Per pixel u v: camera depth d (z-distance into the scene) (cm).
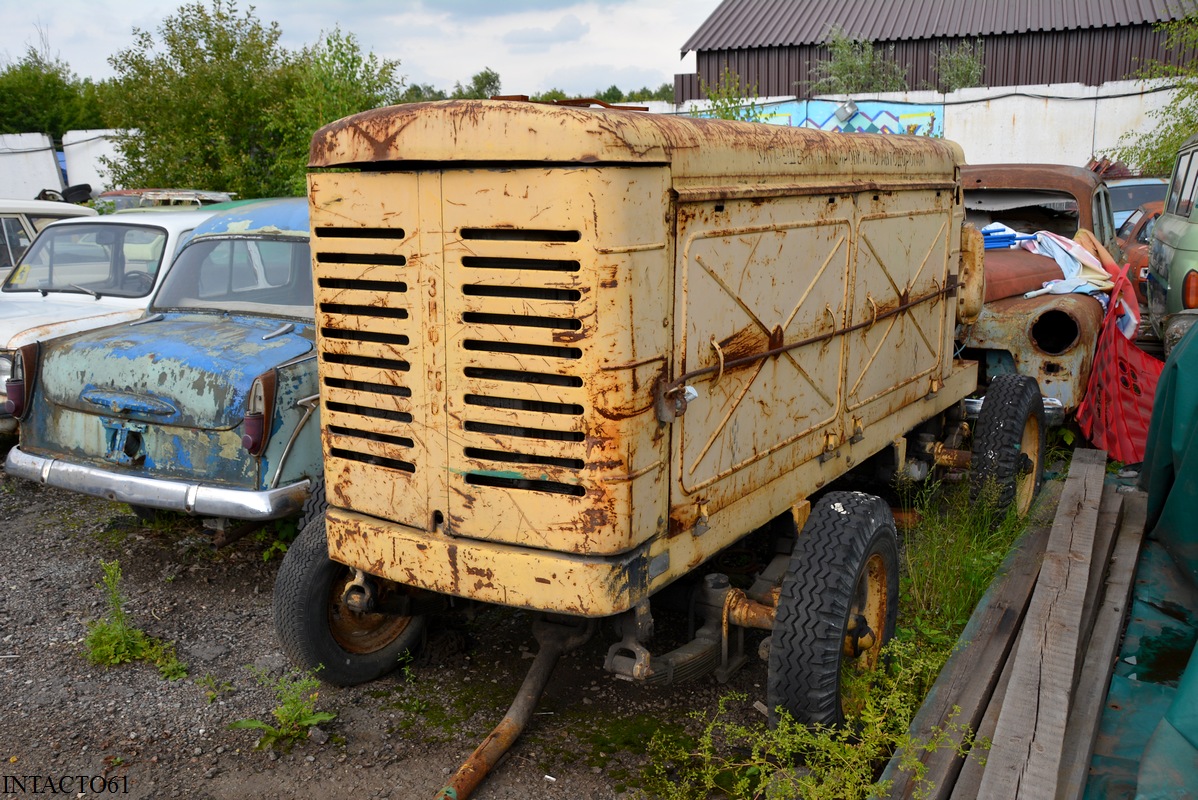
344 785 325
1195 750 258
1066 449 660
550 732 354
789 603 308
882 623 352
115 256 669
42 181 2297
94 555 523
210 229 554
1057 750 269
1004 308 579
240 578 495
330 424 322
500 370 280
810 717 306
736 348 313
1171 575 437
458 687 388
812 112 1886
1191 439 415
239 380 425
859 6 2112
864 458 414
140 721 364
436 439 296
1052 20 1880
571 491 277
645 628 295
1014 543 453
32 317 616
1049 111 1734
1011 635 360
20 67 3053
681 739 348
